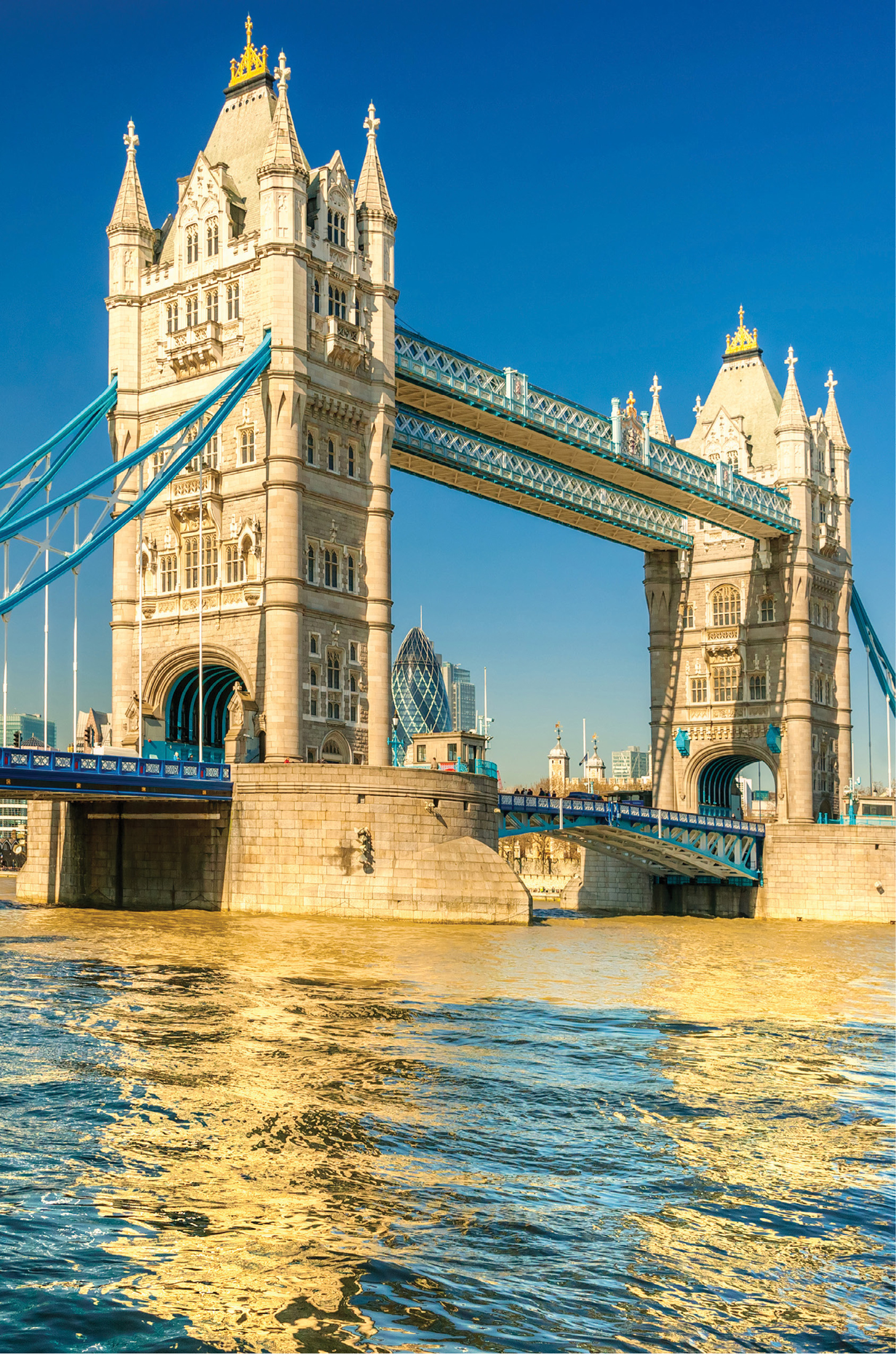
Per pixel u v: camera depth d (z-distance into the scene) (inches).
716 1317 562.6
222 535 2864.2
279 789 2541.8
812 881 4030.5
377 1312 548.4
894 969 2129.7
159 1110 847.7
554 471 3855.8
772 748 4431.6
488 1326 540.4
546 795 3577.8
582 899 4549.7
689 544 4621.1
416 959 1796.3
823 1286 601.9
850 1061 1146.0
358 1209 674.8
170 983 1419.8
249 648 2790.4
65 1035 1085.8
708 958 2237.9
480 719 4212.6
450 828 2581.2
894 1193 746.2
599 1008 1417.3
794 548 4471.0
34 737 2957.7
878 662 4943.4
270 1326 530.9
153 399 3065.9
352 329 2957.7
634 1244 645.9
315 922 2364.7
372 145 3110.2
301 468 2790.4
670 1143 836.0
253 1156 757.3
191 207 3024.1
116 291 3105.3
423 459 3422.7
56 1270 576.1
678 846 3782.0
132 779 2364.7
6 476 2723.9
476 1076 997.2
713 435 4658.0
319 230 2913.4
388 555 3019.2
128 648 3029.0
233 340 2896.2
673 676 4692.4
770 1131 876.6
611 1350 525.0
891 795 5206.7
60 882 2918.3
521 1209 688.4
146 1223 639.8
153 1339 514.0
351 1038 1129.4
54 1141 767.7
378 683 2962.6
